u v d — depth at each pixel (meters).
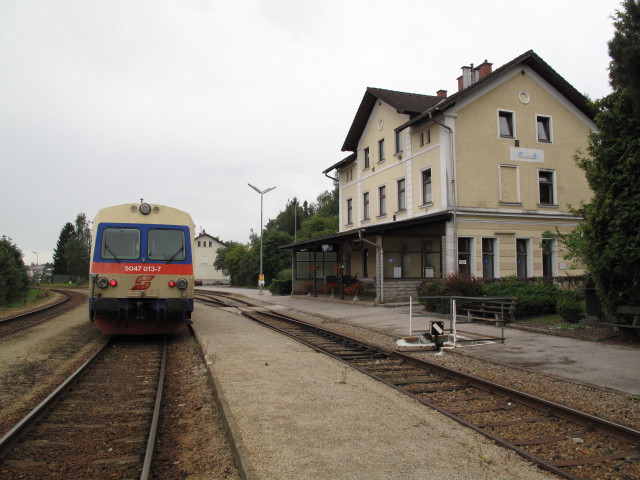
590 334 11.25
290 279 34.78
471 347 10.44
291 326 15.58
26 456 4.68
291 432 5.02
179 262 12.07
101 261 11.66
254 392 6.62
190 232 12.44
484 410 5.99
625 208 10.04
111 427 5.53
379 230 20.78
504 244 22.17
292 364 8.70
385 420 5.45
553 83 23.69
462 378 7.48
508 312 14.06
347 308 20.84
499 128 22.64
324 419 5.46
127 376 8.23
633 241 9.92
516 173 22.72
